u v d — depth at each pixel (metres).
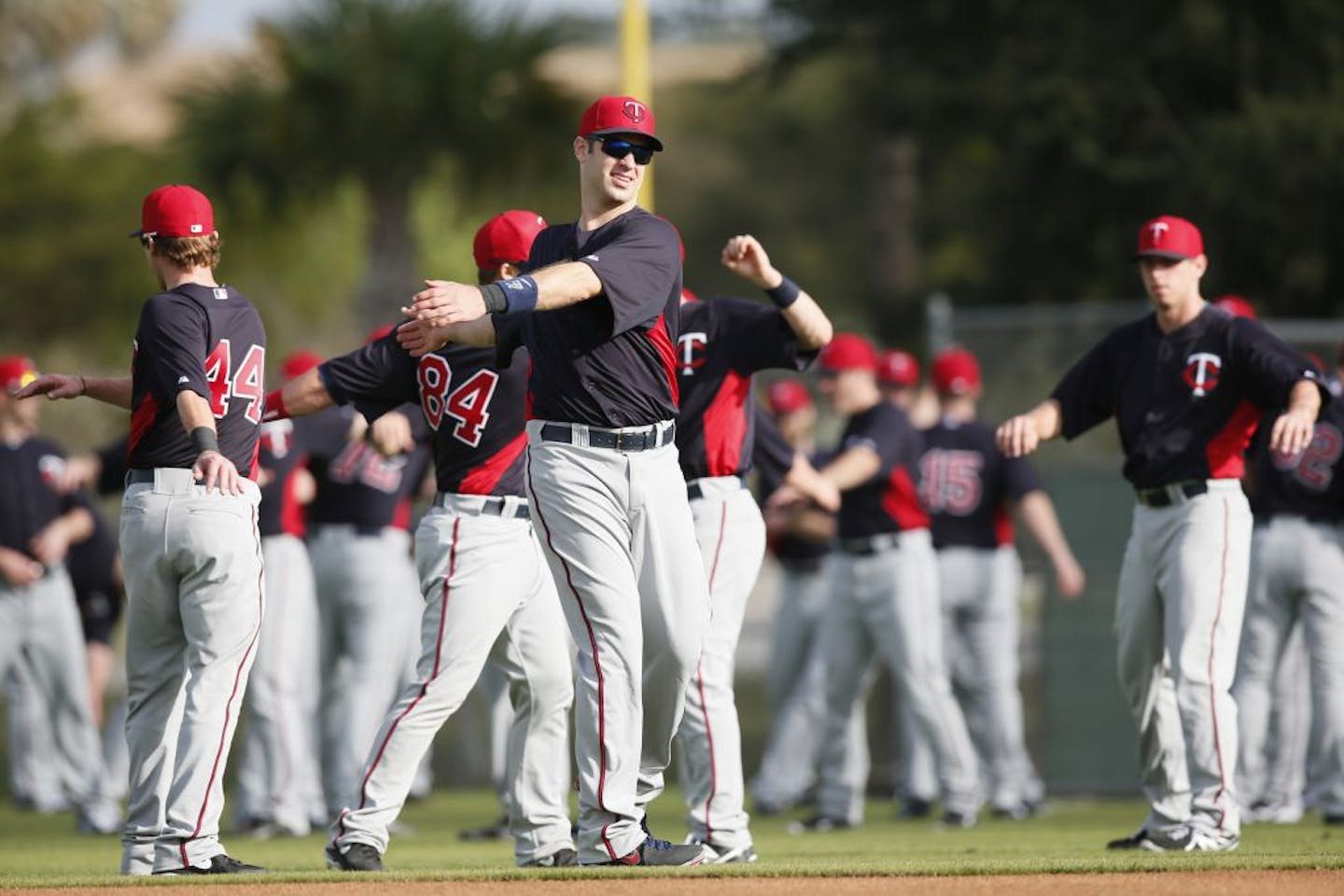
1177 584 27.92
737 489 27.50
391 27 70.31
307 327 107.62
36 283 107.50
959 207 102.19
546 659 26.12
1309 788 39.97
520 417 25.33
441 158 72.44
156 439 24.66
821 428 63.56
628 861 23.77
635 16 55.50
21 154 109.62
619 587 23.23
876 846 32.88
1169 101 80.88
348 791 39.06
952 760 39.28
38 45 118.31
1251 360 27.73
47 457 41.50
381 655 39.38
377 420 28.16
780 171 164.38
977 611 42.59
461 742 56.69
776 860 27.47
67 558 45.78
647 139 23.23
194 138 72.25
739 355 27.22
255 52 72.62
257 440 25.17
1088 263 87.00
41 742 46.84
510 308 21.16
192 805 24.48
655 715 24.33
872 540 38.59
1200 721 27.61
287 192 72.81
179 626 25.12
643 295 22.19
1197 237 28.42
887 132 96.94
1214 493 27.98
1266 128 74.88
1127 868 23.58
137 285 110.56
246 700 37.94
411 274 73.25
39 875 27.48
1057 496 48.59
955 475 42.50
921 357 98.00
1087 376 29.50
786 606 44.34
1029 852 28.95
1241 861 24.28
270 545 37.34
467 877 22.64
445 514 25.41
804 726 44.38
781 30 99.00
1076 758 48.31
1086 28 81.44
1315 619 36.22
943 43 89.19
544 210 76.38
